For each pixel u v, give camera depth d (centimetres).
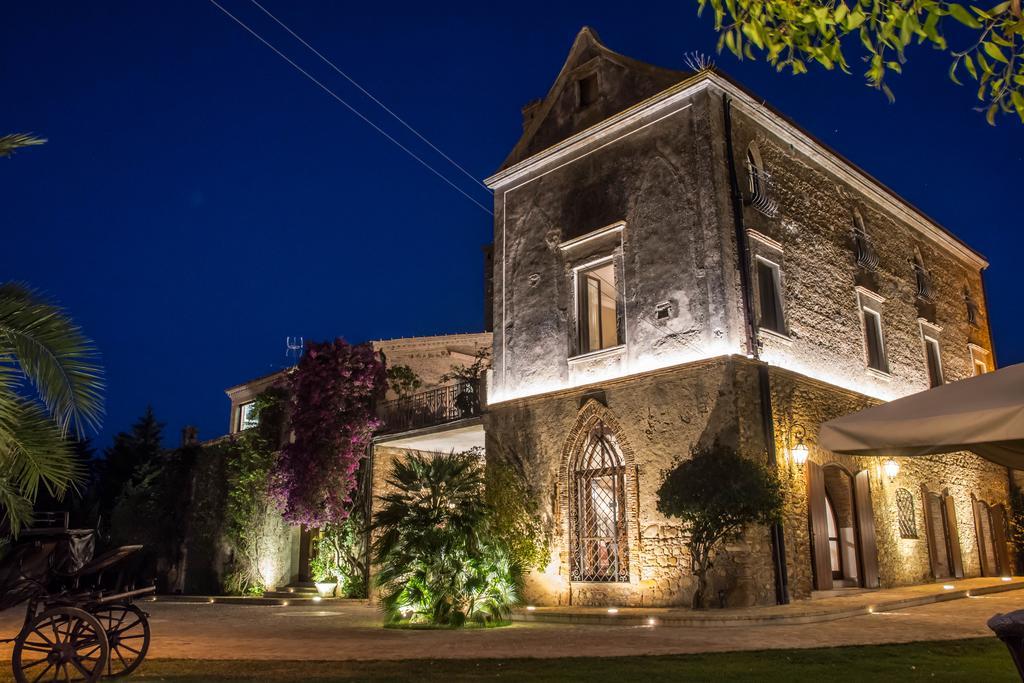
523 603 1525
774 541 1277
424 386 2275
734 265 1389
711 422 1304
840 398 1552
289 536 2281
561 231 1667
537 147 1783
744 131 1516
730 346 1330
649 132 1536
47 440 713
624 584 1380
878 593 1441
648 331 1448
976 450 602
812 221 1655
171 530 2588
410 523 1245
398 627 1221
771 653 806
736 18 468
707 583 1255
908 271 2025
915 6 408
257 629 1254
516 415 1639
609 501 1458
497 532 1377
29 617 761
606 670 726
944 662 728
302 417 2028
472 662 805
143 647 807
